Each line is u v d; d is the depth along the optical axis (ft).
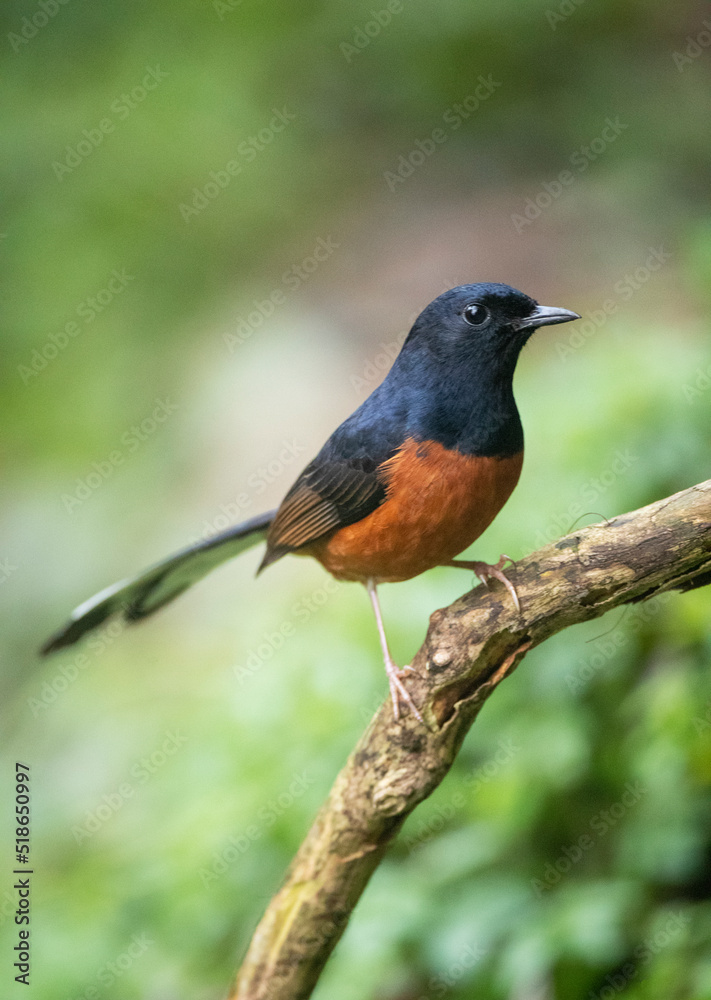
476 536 24.45
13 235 71.05
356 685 30.22
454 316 23.43
